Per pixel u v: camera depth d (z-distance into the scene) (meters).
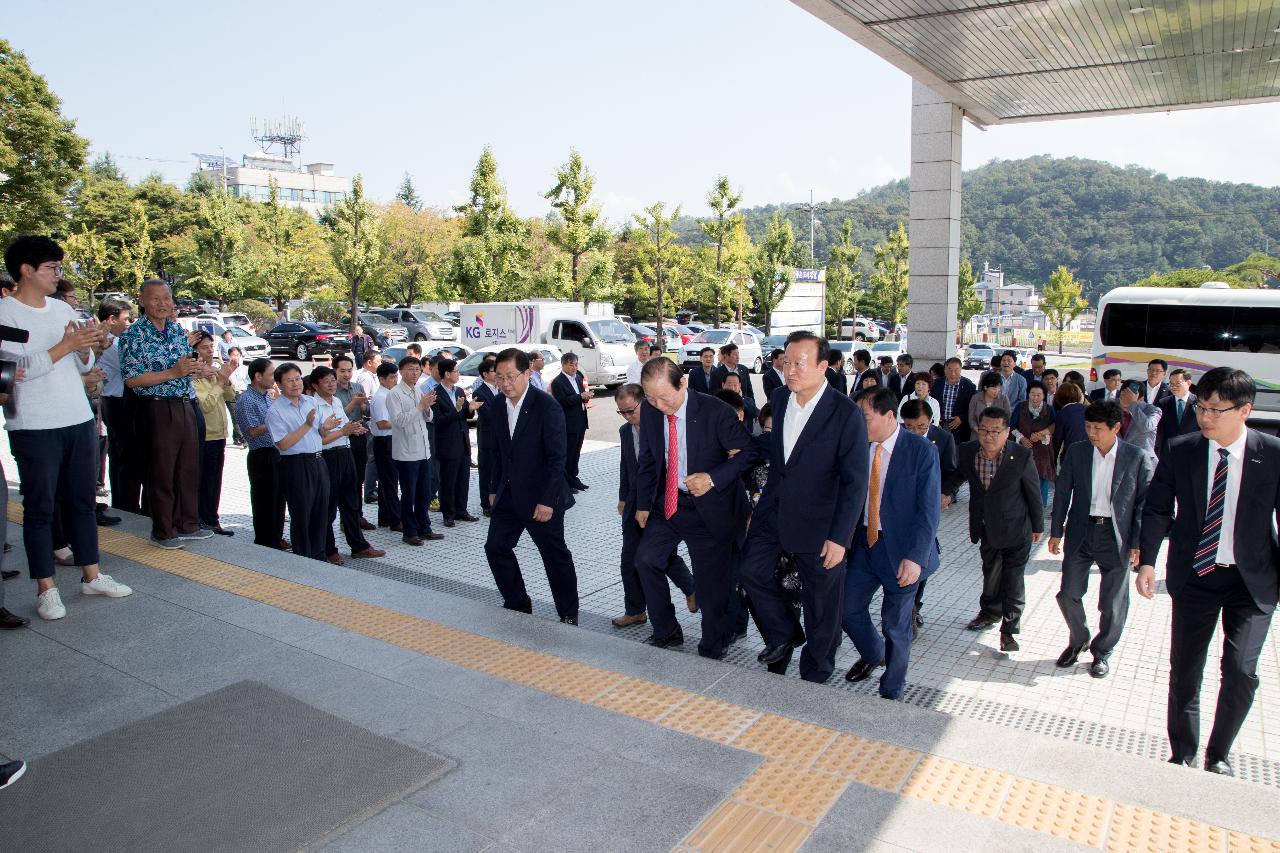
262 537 6.92
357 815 2.58
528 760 2.94
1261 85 12.95
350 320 32.84
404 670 3.68
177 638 4.04
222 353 15.73
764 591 4.35
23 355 4.11
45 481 4.21
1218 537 3.62
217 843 2.44
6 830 2.51
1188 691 3.80
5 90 28.22
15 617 4.16
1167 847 2.46
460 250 29.52
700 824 2.57
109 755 2.95
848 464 3.90
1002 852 2.43
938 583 6.98
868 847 2.46
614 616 6.08
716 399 4.55
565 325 21.19
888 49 10.95
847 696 3.45
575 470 10.33
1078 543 5.08
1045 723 4.54
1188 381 8.32
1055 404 8.64
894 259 46.16
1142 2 9.16
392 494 8.56
